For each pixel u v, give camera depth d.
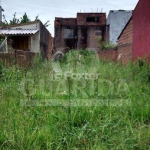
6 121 3.25
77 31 30.84
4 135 2.92
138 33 11.25
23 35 15.11
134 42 11.91
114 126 3.27
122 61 13.96
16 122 3.19
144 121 3.60
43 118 3.42
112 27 27.56
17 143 2.77
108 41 25.98
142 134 3.07
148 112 3.78
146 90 5.23
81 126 3.34
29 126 3.13
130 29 12.70
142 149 2.84
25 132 2.98
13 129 3.00
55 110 3.72
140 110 3.81
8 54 7.85
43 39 18.30
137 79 6.41
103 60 13.62
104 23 30.20
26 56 9.28
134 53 11.90
